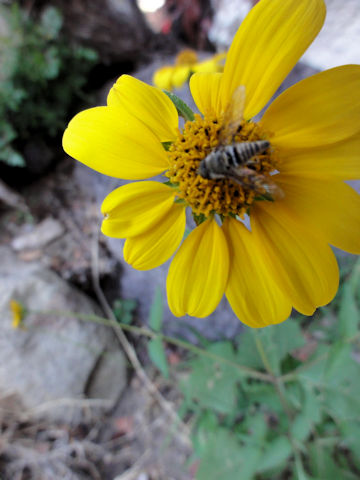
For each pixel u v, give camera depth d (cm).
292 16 5
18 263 15
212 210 6
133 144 6
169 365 15
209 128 6
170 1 25
